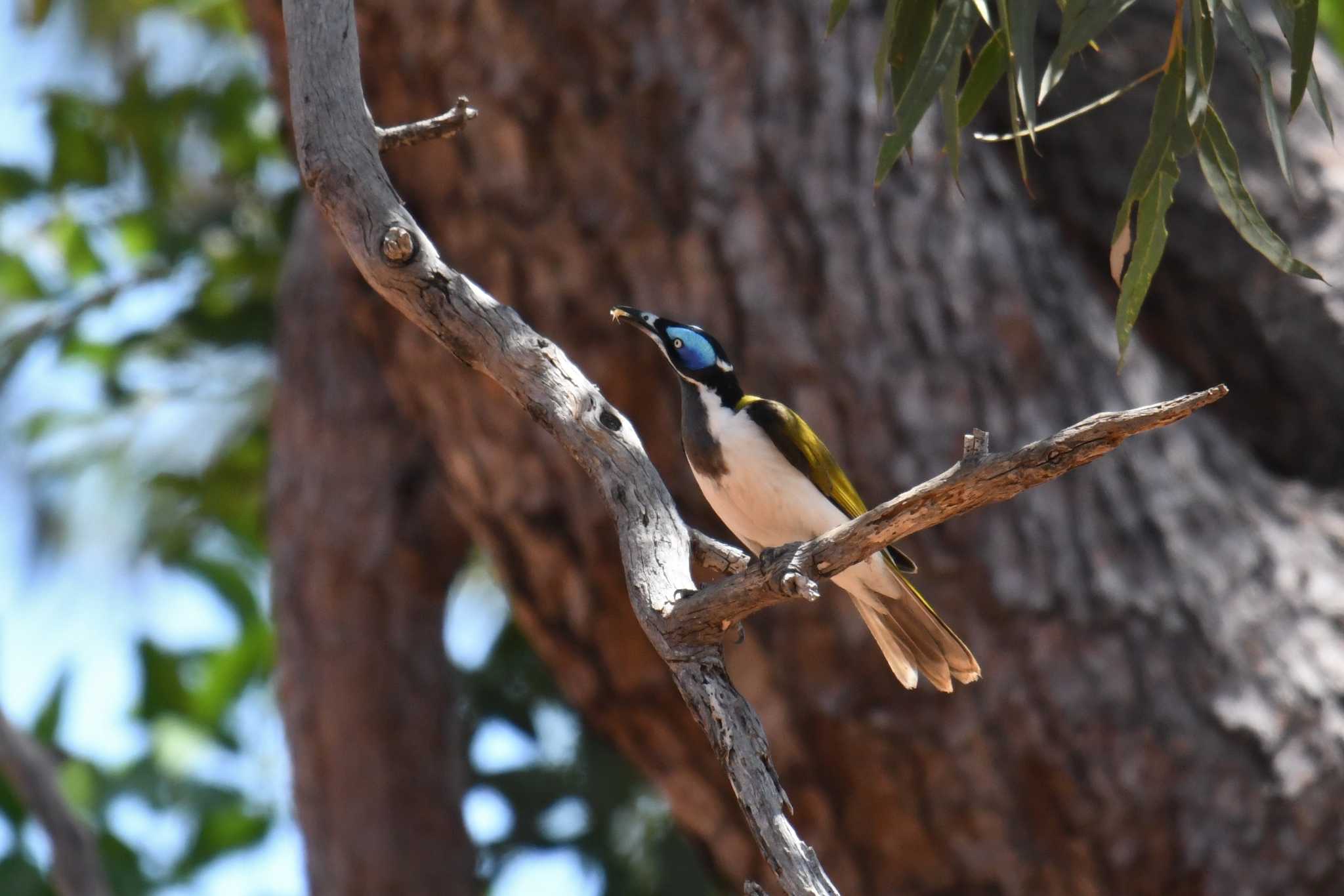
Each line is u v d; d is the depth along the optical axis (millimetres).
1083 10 6438
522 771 15828
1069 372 10328
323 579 14688
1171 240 11492
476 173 10695
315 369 14812
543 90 10562
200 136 17766
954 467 5562
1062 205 11602
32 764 13508
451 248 10930
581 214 10539
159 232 16953
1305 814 9555
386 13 10805
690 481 10398
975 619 9750
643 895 15297
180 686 16797
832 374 10109
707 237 10359
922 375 10133
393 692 14750
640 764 11391
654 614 6004
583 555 10664
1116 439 5285
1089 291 10977
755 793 5625
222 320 16734
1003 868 9719
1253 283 11422
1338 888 9539
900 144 6754
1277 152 6840
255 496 17781
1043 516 9922
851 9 10961
